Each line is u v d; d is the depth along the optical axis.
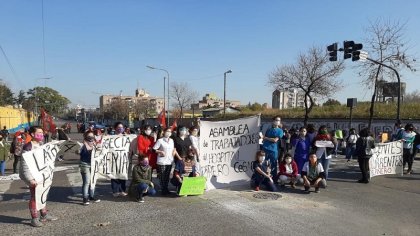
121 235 6.57
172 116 83.31
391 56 26.89
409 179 12.54
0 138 14.25
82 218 7.61
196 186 9.68
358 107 37.88
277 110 51.22
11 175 13.89
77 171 14.52
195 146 10.29
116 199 9.30
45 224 7.21
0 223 7.26
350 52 21.00
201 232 6.72
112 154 9.52
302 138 10.94
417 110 31.31
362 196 9.81
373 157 12.55
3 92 91.19
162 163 9.60
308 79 36.38
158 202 8.98
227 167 10.95
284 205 8.74
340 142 22.97
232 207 8.51
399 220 7.64
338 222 7.42
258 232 6.74
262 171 10.34
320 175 10.26
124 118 97.62
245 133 11.18
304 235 6.61
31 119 78.00
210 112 80.00
